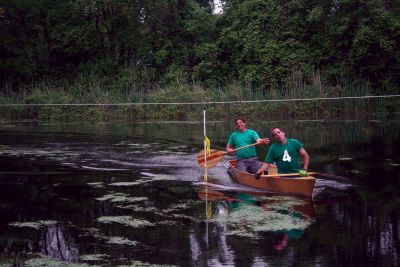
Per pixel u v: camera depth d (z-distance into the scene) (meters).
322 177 9.40
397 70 24.38
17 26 29.25
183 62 29.95
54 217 6.94
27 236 6.12
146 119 23.44
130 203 7.73
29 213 7.16
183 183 9.30
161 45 30.16
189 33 30.06
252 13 27.69
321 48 25.92
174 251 5.53
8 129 19.00
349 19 24.17
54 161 11.67
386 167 10.15
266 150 13.12
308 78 25.16
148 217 6.93
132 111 23.53
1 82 28.67
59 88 27.39
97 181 9.45
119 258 5.35
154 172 10.38
